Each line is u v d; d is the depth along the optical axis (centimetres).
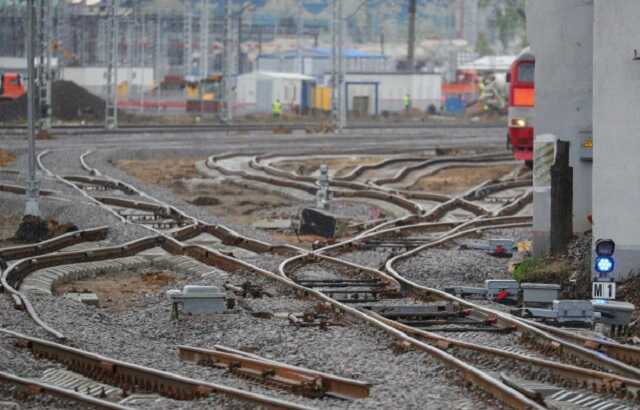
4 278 6347
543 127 7494
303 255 7581
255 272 6881
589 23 7331
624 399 3953
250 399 3769
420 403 3872
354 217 10488
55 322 5325
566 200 7319
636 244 6247
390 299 6281
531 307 5962
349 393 3991
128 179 13088
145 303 6262
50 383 4188
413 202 11112
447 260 7600
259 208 11238
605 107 6281
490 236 8931
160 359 4650
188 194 12469
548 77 7462
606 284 5356
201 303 5584
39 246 7825
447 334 5206
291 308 5878
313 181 13362
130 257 7706
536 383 4225
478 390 4000
